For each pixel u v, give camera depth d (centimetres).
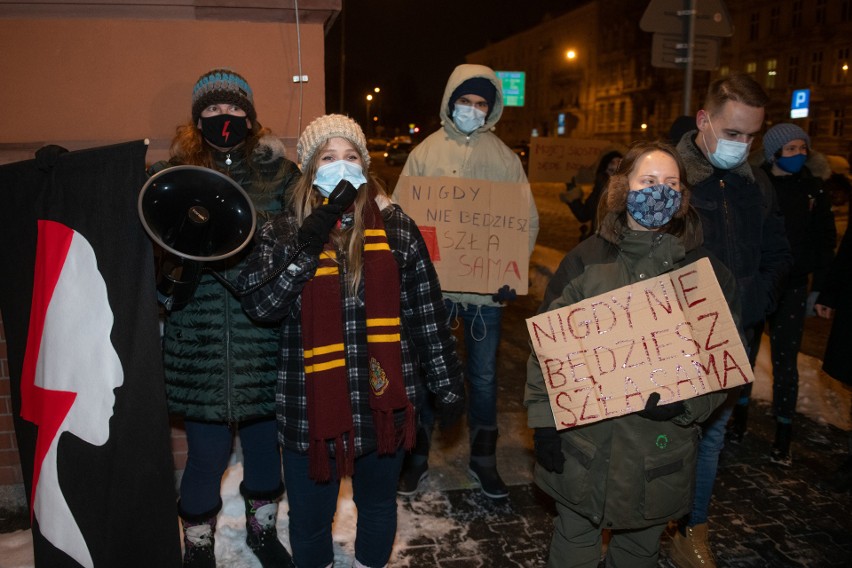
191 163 238
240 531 308
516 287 348
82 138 311
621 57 5250
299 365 221
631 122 5197
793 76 4262
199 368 238
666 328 221
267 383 244
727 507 352
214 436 252
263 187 247
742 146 273
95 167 205
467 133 352
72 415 212
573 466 226
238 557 291
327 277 215
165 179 201
